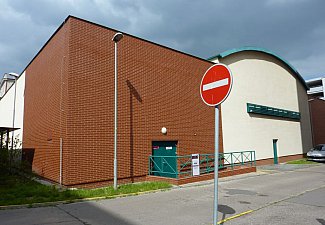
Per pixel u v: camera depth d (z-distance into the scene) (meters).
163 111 14.78
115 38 10.95
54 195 9.20
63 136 11.20
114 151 11.16
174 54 15.94
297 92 29.25
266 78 24.42
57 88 12.40
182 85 16.16
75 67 11.50
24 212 7.42
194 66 17.09
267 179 14.12
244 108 21.42
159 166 14.12
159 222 6.39
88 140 11.45
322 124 34.03
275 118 24.80
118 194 9.61
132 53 13.66
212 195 9.81
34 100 16.31
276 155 24.03
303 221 6.39
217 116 4.22
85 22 12.06
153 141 14.24
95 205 8.22
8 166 12.62
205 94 4.48
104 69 12.41
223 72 4.20
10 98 23.17
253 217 6.80
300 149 28.00
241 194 10.02
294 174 16.27
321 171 17.72
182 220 6.56
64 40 11.98
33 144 15.86
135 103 13.42
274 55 25.33
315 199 9.02
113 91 12.59
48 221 6.54
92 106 11.77
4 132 15.60
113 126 12.34
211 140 17.66
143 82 13.97
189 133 16.17
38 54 16.09
